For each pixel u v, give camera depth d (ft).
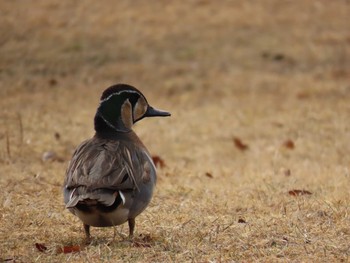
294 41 72.02
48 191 37.19
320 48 71.15
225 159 50.70
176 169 45.39
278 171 45.16
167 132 55.57
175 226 31.37
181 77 65.87
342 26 74.79
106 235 30.45
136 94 30.50
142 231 30.81
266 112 59.93
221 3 77.41
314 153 51.42
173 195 37.60
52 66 66.39
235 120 58.39
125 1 77.00
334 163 48.67
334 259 27.14
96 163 27.09
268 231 30.40
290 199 36.04
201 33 72.23
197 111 60.29
